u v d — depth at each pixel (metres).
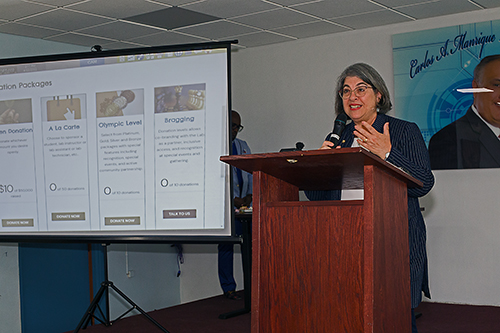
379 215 1.42
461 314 4.27
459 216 4.63
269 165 1.49
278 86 5.56
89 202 2.79
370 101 2.05
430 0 4.20
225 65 2.62
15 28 4.44
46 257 4.51
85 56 2.84
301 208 1.53
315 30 5.05
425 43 4.75
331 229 1.48
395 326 1.50
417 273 1.92
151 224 2.68
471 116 4.56
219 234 2.58
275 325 1.55
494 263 4.49
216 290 5.54
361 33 5.06
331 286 1.46
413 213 1.95
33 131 2.92
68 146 2.85
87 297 4.80
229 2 4.07
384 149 1.62
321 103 5.30
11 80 2.97
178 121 2.67
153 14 4.27
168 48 2.70
